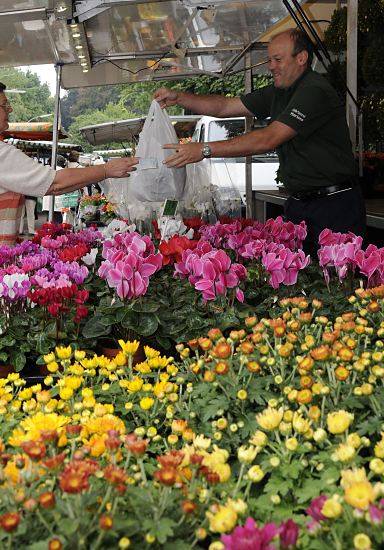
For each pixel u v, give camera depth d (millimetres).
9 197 4402
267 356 2244
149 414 2121
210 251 3512
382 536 1243
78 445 1855
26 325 3041
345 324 2318
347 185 5023
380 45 6039
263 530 1171
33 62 8930
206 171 7113
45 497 1283
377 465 1457
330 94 4801
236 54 8633
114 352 3076
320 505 1310
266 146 4637
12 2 5812
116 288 3119
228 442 1887
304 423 1640
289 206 5293
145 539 1382
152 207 6137
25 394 2123
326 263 3393
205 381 2057
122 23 6992
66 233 5359
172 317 3111
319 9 7238
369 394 1868
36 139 20875
